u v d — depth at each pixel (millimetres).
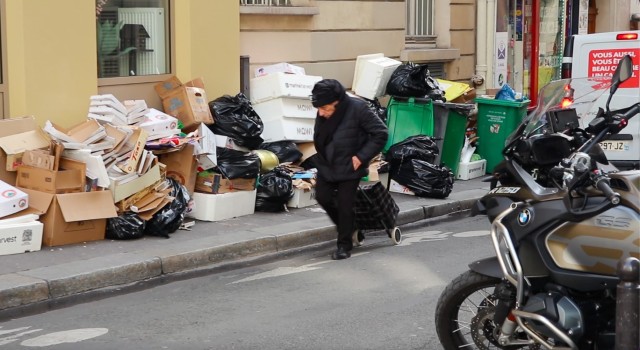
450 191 12070
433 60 15969
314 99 8672
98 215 8781
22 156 8836
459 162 13602
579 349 4895
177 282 8148
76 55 10016
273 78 11391
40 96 9711
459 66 16828
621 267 4344
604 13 23453
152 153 9523
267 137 11461
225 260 8914
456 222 11250
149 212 9180
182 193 9594
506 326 5051
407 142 12203
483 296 6438
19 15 9508
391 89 12992
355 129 8750
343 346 6199
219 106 10766
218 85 11672
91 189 8891
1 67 9695
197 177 10227
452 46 16641
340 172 8812
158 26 11406
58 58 9844
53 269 7852
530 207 4938
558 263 4895
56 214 8594
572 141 5328
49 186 8648
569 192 4812
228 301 7449
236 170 10289
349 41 14078
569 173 4863
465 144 13828
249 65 12164
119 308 7270
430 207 11430
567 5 21438
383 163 12125
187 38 11320
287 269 8617
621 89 11414
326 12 13609
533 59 19797
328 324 6719
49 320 6930
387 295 7559
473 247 9570
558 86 5527
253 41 12570
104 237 9023
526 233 4926
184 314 7066
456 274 8312
